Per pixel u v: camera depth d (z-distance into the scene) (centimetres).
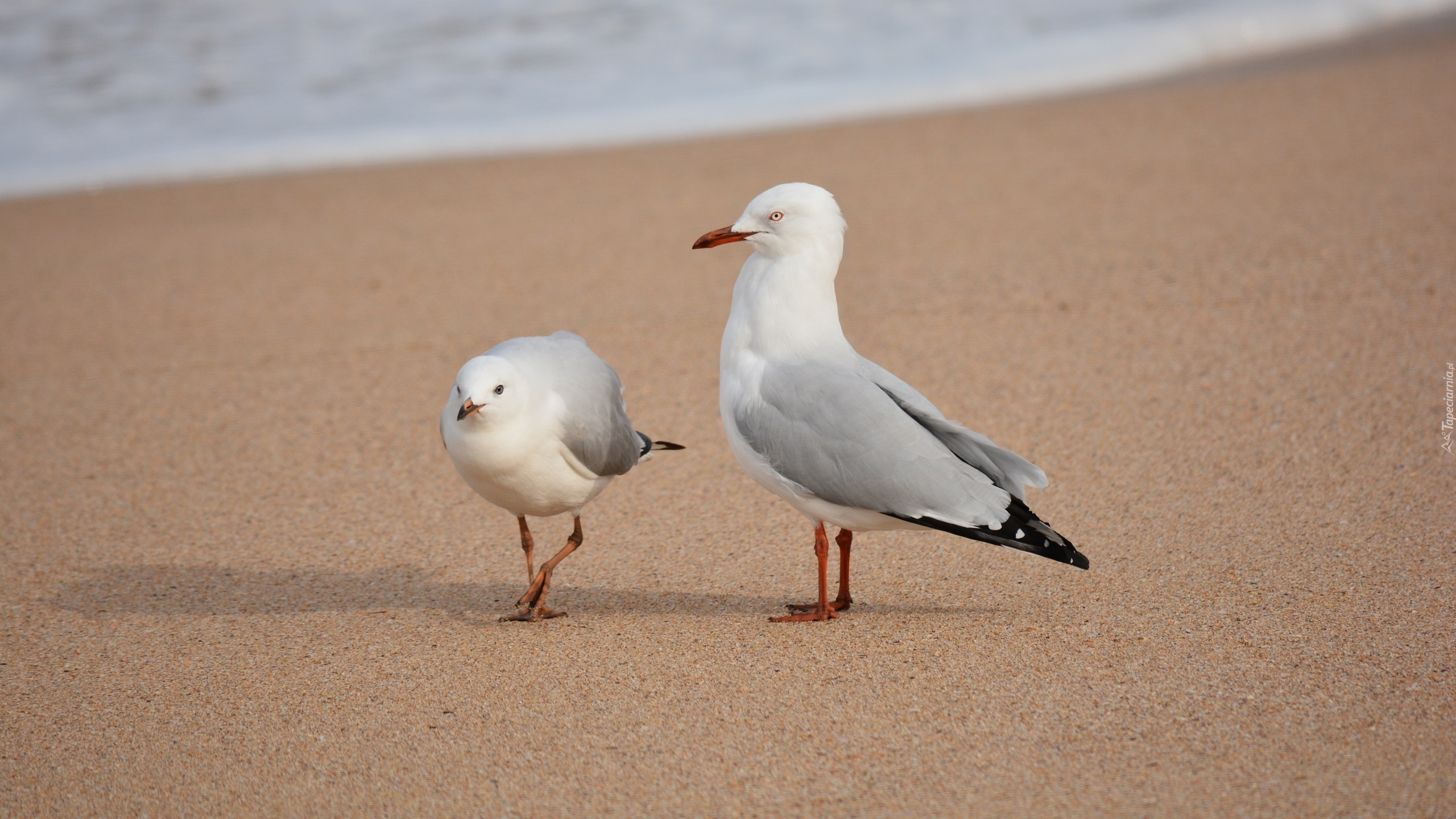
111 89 2602
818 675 768
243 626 883
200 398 1323
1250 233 1523
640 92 2495
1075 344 1299
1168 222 1590
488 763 693
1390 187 1612
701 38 2831
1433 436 1049
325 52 2825
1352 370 1182
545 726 727
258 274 1673
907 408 811
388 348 1420
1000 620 829
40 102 2536
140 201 2028
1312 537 915
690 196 1872
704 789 659
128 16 3053
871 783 655
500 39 2880
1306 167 1728
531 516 1032
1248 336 1273
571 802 655
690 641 823
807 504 823
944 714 715
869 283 1494
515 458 828
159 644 859
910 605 863
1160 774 648
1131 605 838
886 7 2992
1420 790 624
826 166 1953
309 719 748
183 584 959
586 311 1480
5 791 691
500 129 2316
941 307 1414
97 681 809
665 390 1280
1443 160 1684
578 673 787
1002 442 1122
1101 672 751
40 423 1280
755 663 787
